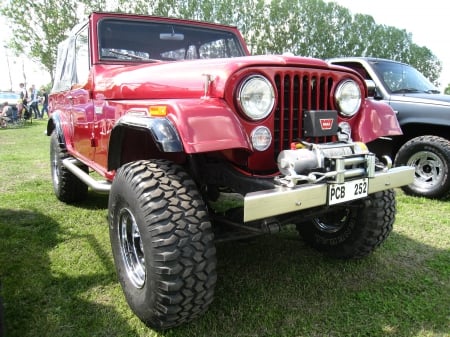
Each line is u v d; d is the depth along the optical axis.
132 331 2.13
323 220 3.02
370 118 2.55
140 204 1.92
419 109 4.75
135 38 3.26
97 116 3.01
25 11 17.88
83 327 2.16
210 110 1.93
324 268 2.85
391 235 3.52
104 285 2.60
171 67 2.41
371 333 2.14
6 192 4.84
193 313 1.96
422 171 4.80
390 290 2.57
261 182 2.03
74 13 17.50
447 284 2.67
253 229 2.17
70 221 3.77
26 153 8.02
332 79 2.36
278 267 2.85
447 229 3.69
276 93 2.12
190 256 1.84
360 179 2.13
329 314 2.30
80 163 3.74
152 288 1.89
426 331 2.17
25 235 3.38
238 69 2.00
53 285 2.58
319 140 2.33
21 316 2.24
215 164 2.22
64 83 4.06
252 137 2.07
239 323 2.20
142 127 2.04
